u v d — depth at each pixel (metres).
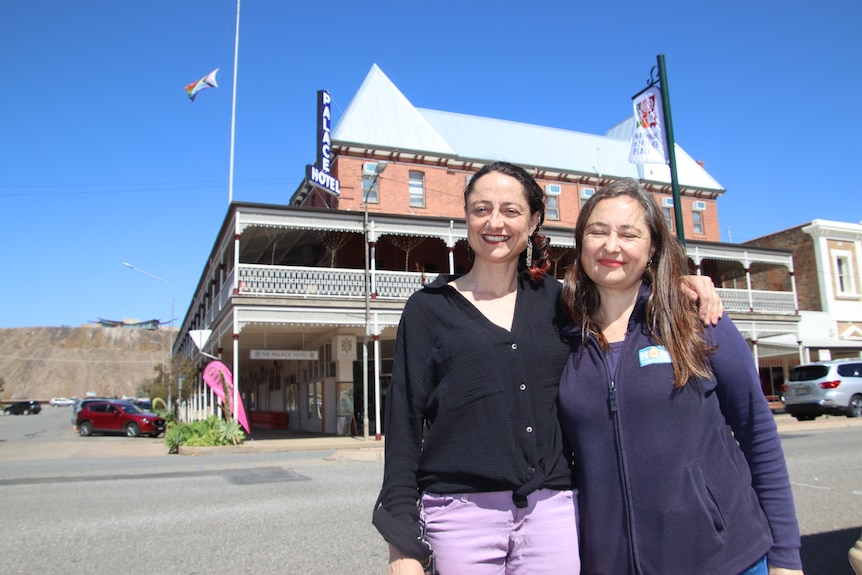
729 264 31.91
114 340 173.88
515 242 2.33
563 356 2.29
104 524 6.65
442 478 2.11
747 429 2.11
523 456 2.11
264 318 19.33
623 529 2.05
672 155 10.65
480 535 2.06
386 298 20.59
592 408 2.15
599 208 2.30
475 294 2.41
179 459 15.45
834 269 33.28
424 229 21.22
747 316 26.84
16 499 8.40
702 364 2.07
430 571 2.10
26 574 4.88
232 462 13.95
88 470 12.48
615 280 2.24
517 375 2.17
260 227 21.31
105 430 30.33
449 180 28.91
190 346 41.12
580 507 2.17
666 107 10.78
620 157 34.59
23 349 163.00
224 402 19.03
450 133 30.64
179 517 6.98
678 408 2.07
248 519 6.82
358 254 26.42
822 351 31.62
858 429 17.34
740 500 2.04
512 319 2.29
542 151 32.38
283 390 31.97
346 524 6.49
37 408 82.94
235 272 19.28
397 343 2.32
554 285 2.45
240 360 33.94
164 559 5.25
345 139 26.94
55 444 24.45
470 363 2.14
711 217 36.00
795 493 7.58
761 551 1.99
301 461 13.70
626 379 2.13
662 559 1.99
